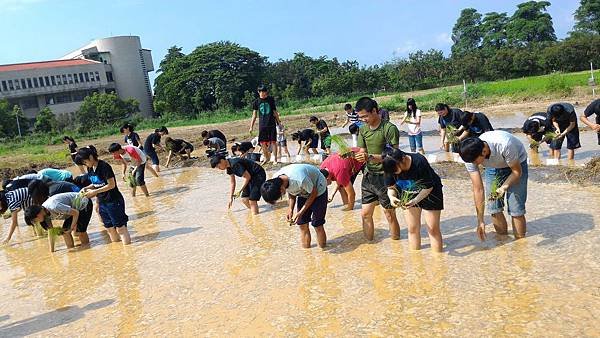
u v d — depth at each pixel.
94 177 8.62
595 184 8.77
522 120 20.91
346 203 9.48
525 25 82.56
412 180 6.16
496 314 4.83
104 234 9.86
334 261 6.77
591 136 13.90
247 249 7.76
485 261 6.07
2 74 62.03
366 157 6.82
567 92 28.34
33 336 5.73
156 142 16.48
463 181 10.33
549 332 4.42
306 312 5.42
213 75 61.28
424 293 5.47
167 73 64.31
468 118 9.06
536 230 6.85
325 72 68.00
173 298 6.25
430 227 6.44
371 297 5.56
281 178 6.61
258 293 6.06
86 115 57.41
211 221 9.70
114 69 72.19
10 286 7.52
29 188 9.16
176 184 14.19
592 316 4.58
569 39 55.00
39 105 65.56
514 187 6.40
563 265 5.68
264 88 13.83
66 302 6.61
